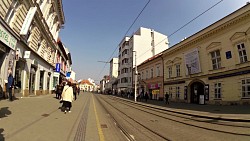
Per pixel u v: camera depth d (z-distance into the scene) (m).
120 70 75.88
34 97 21.72
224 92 23.31
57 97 24.73
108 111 15.64
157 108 20.81
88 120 10.62
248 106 19.39
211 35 25.92
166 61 38.66
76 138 6.70
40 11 22.69
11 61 16.45
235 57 22.06
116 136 7.36
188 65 30.83
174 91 34.84
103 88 137.00
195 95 29.62
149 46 65.94
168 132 8.49
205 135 8.02
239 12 21.42
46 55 31.05
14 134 6.53
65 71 60.16
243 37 21.05
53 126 8.31
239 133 8.34
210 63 26.14
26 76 20.97
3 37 14.21
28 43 21.64
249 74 20.14
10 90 15.12
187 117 13.86
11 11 16.30
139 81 53.38
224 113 14.96
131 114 14.69
